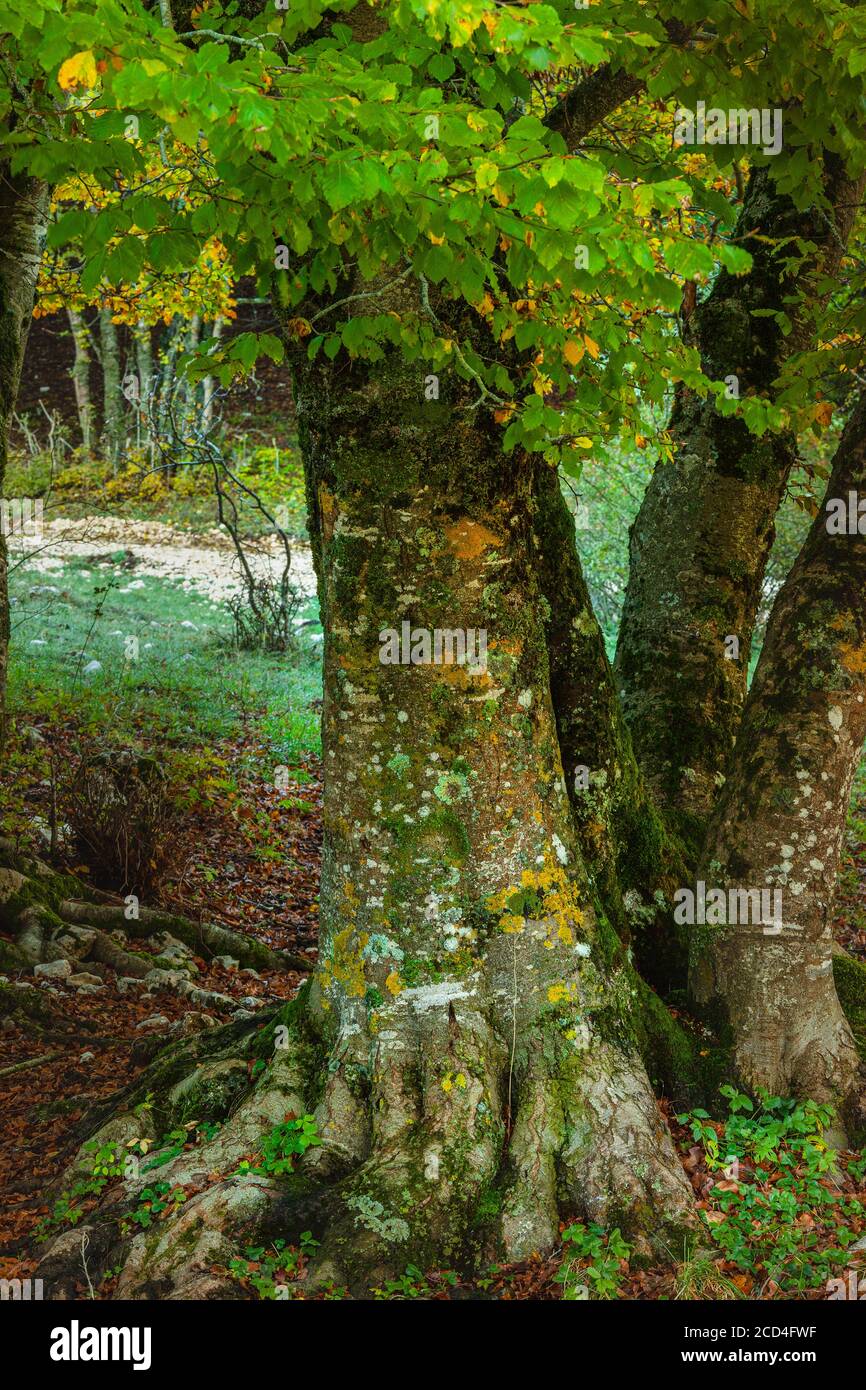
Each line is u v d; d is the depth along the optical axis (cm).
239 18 433
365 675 486
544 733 512
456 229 363
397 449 473
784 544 1561
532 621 510
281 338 488
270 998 777
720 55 430
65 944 761
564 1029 496
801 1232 461
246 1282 425
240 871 977
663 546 705
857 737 538
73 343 3300
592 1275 428
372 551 480
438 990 486
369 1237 437
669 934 596
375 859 489
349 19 461
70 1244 451
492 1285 437
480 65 374
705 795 674
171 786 1035
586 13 380
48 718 1163
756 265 679
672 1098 535
